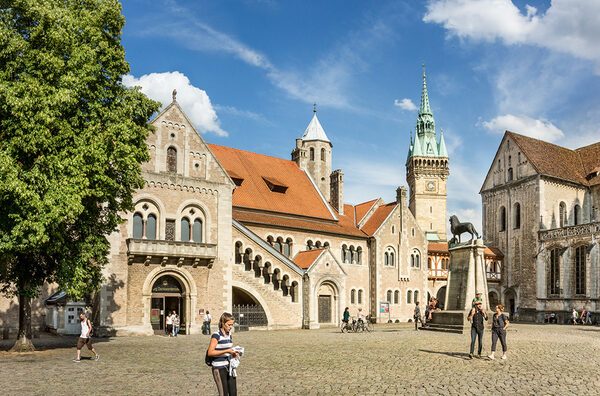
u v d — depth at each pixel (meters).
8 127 25.72
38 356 25.08
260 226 55.12
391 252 66.31
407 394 14.75
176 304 43.78
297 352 25.61
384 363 21.08
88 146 26.64
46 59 26.12
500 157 84.50
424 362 21.30
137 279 40.69
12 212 24.91
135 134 30.09
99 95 28.72
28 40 27.55
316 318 52.62
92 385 16.62
